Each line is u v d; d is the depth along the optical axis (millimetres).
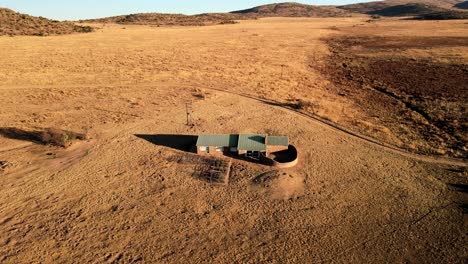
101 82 55500
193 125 38250
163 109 43375
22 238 21516
